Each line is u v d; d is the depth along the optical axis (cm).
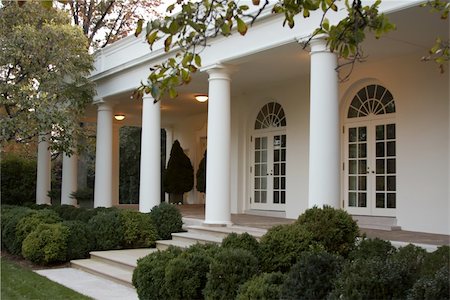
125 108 1831
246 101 1503
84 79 1496
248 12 972
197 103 1706
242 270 620
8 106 1385
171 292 657
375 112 1129
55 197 1902
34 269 1023
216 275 618
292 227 718
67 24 1473
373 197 1120
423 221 1002
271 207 1414
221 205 1080
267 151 1445
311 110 859
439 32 879
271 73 1239
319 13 859
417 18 798
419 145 1020
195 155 2023
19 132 1355
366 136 1145
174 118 2091
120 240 1127
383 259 579
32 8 1406
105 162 1560
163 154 3039
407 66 1050
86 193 1823
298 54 1020
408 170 1038
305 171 1301
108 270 947
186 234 1106
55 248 1049
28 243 1055
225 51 1059
